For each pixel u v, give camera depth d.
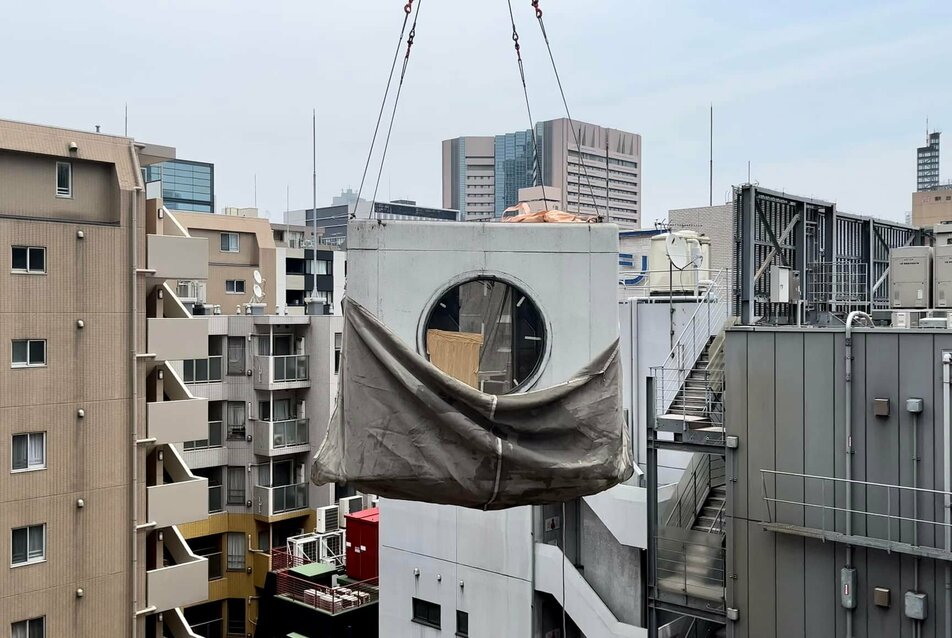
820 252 23.72
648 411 19.91
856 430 16.66
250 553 42.91
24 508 25.62
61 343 26.53
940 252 20.95
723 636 22.64
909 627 15.91
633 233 45.31
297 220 122.31
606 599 23.27
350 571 37.34
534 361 10.31
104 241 27.55
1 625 25.06
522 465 9.31
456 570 26.14
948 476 15.52
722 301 23.22
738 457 18.22
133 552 27.73
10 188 26.33
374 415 9.53
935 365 15.79
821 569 16.98
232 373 43.59
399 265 10.20
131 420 27.94
